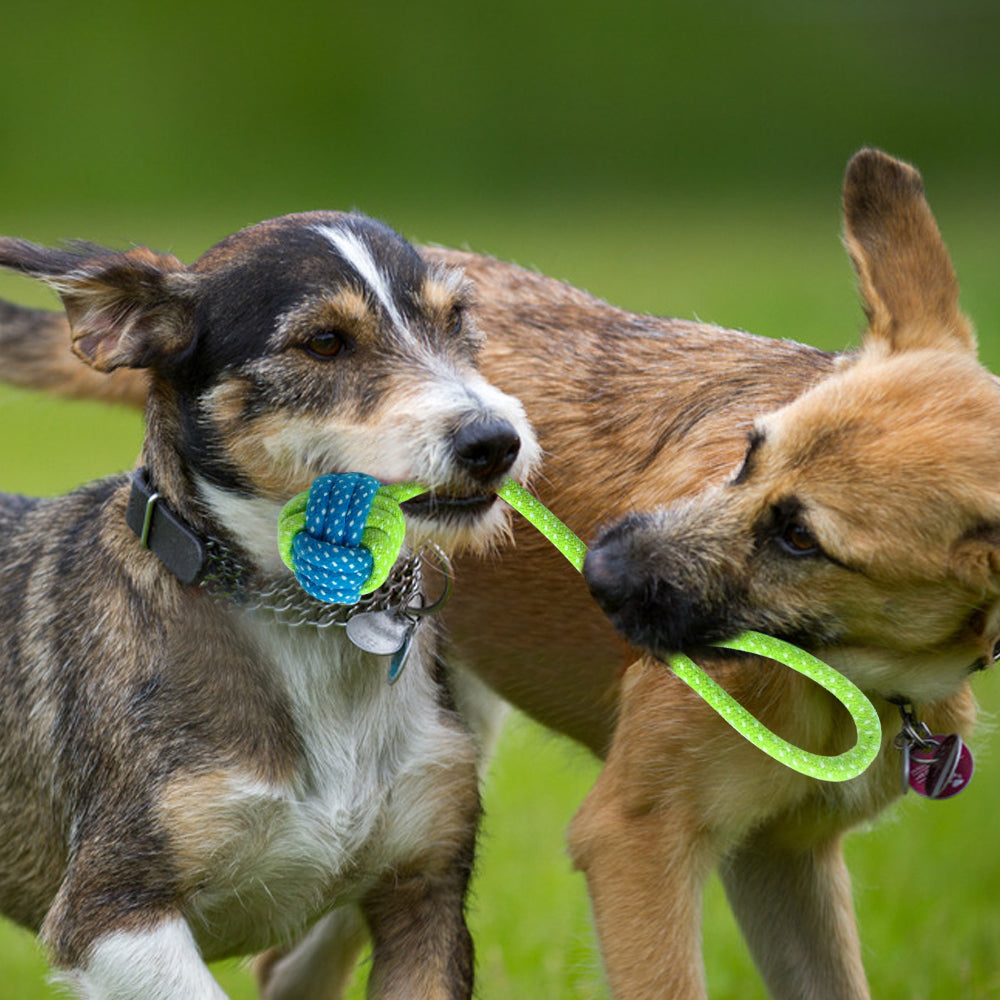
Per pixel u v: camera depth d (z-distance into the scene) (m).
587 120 82.62
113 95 76.88
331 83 81.81
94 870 8.66
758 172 75.62
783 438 8.50
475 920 12.57
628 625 8.62
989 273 38.03
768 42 92.19
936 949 11.59
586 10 92.88
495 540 9.85
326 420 8.62
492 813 14.71
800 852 9.91
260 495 8.79
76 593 9.27
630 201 68.06
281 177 71.62
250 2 87.94
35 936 9.90
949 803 14.02
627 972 9.13
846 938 9.98
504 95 83.81
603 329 11.02
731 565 8.49
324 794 8.98
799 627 8.47
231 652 8.83
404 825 9.21
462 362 9.11
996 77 88.50
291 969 11.06
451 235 55.16
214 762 8.69
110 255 9.16
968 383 8.45
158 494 8.91
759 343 10.47
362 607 8.94
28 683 9.38
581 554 8.87
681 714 9.15
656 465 10.02
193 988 8.37
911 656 8.59
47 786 9.25
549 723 10.94
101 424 30.78
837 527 8.22
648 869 9.22
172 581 8.88
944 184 66.12
